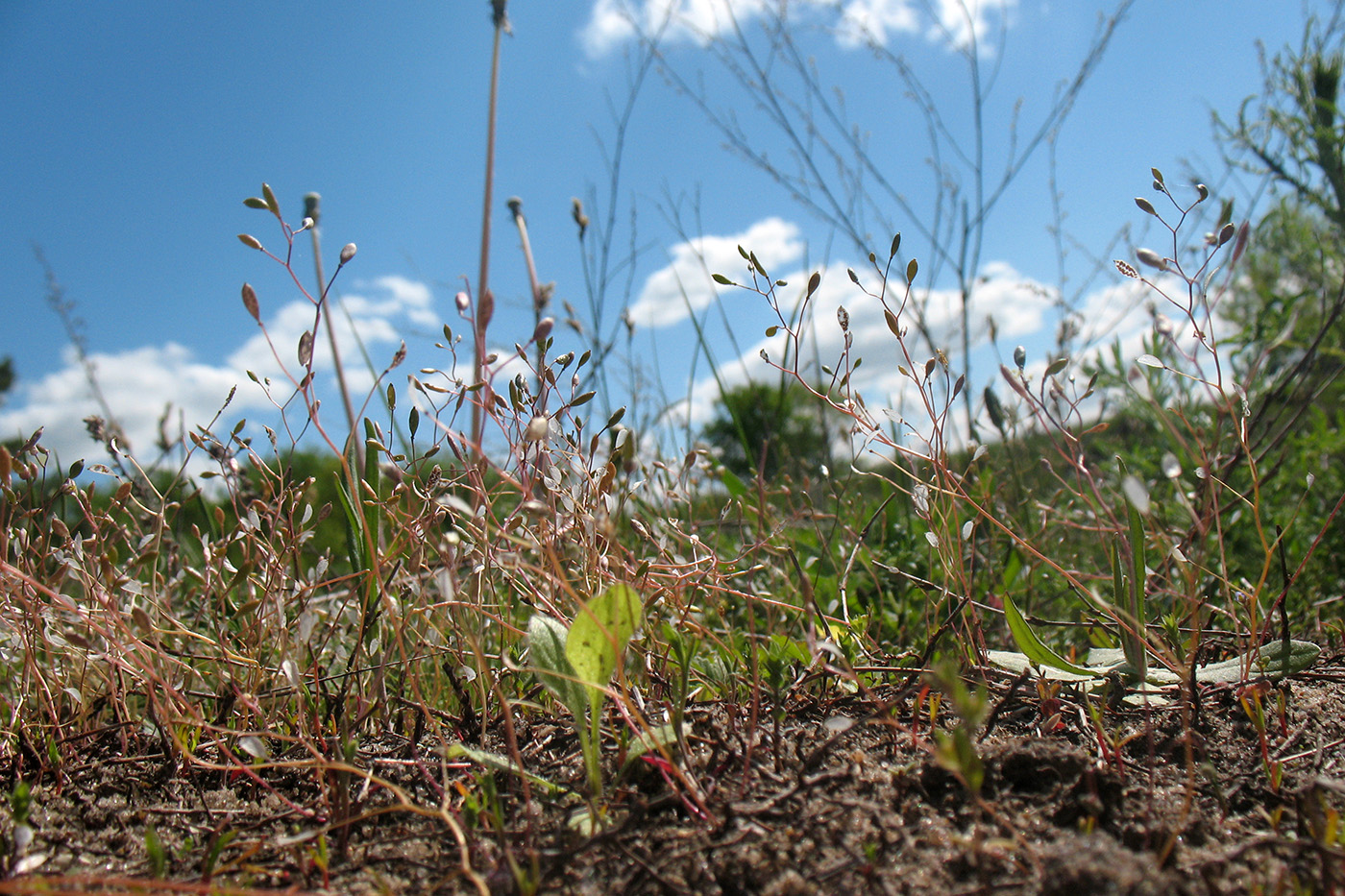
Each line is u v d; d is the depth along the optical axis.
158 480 0.37
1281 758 0.23
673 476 0.37
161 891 0.19
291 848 0.21
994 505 0.38
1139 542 0.26
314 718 0.25
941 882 0.19
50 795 0.24
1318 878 0.18
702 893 0.19
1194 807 0.21
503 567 0.26
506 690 0.30
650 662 0.27
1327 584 0.38
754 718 0.23
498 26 0.52
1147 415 0.43
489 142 0.51
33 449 0.26
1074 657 0.30
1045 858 0.18
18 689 0.28
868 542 0.47
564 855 0.20
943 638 0.32
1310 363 0.39
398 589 0.29
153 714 0.26
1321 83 0.49
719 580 0.30
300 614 0.25
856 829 0.20
